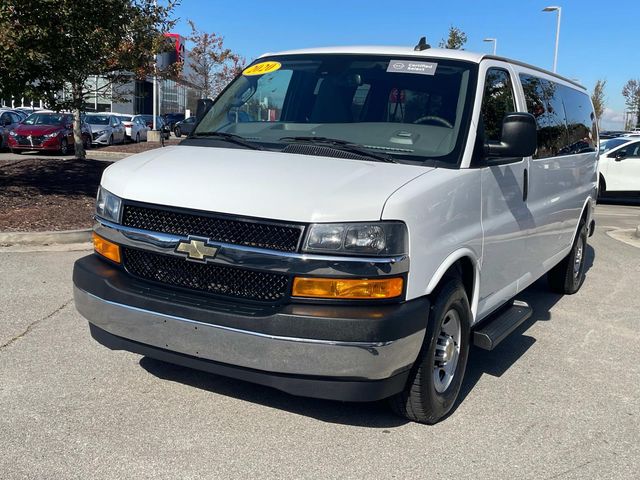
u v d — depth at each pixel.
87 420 3.81
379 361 3.29
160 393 4.20
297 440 3.70
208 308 3.44
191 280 3.60
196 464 3.40
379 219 3.32
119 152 23.66
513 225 4.77
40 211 9.59
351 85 4.59
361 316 3.27
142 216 3.71
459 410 4.23
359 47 4.98
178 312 3.50
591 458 3.69
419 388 3.75
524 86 5.23
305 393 3.39
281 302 3.36
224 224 3.46
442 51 4.71
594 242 10.92
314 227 3.29
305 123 4.51
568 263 7.16
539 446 3.80
